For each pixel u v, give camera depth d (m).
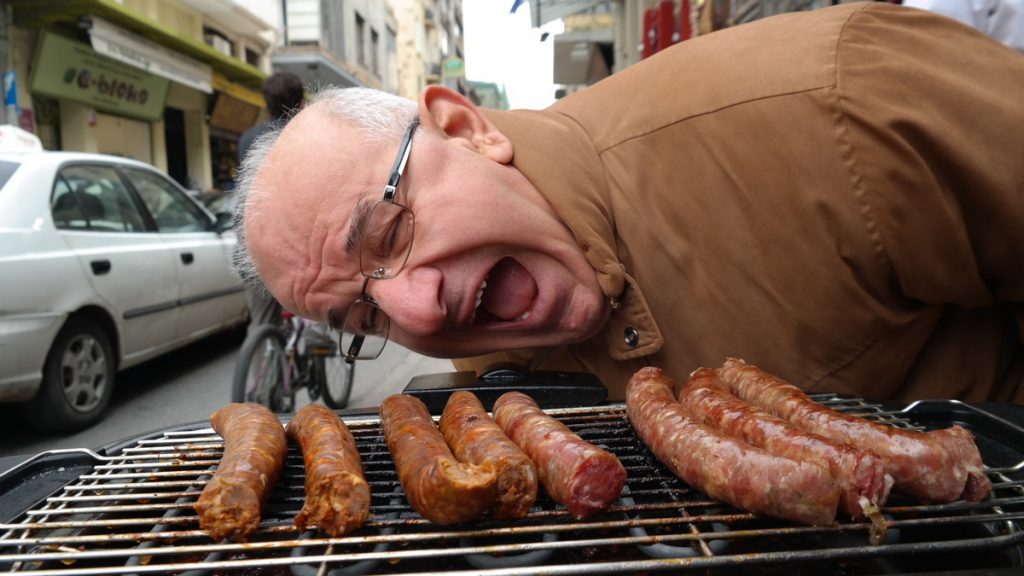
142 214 4.83
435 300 1.38
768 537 1.01
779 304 1.54
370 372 5.54
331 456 1.05
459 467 0.95
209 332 5.52
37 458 1.26
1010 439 1.17
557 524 1.05
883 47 1.39
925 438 0.98
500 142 1.59
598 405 1.48
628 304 1.60
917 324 1.55
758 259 1.52
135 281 4.45
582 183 1.59
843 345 1.55
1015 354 1.67
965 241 1.36
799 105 1.41
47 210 3.88
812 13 1.55
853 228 1.39
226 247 5.64
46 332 3.67
